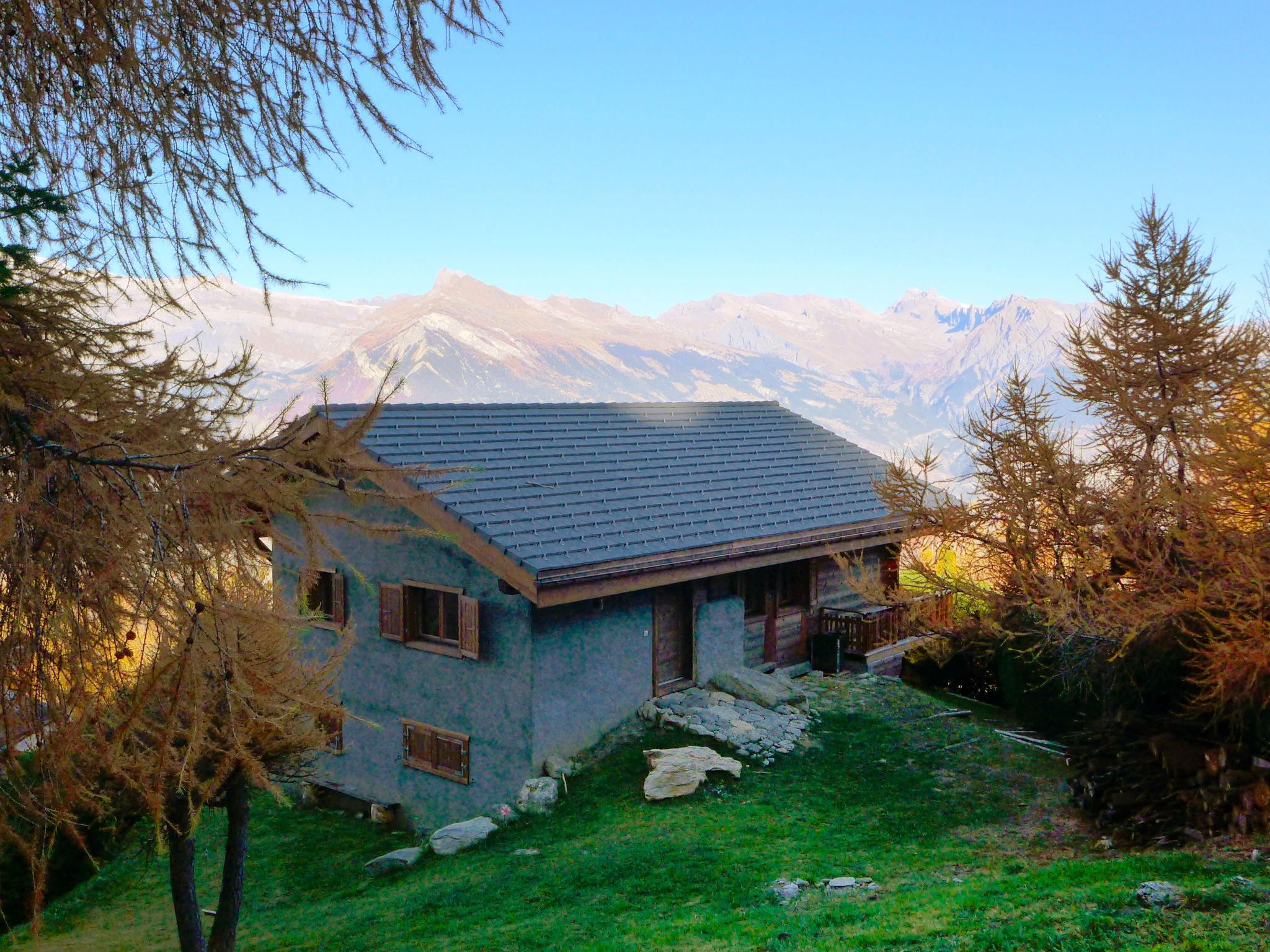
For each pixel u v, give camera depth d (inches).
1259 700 439.2
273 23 141.1
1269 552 431.2
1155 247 583.8
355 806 644.7
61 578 131.0
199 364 146.8
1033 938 285.4
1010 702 676.1
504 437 687.1
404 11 140.9
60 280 149.3
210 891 534.6
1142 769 470.6
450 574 588.1
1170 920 284.4
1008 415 602.9
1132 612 484.1
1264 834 391.5
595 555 559.8
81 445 136.0
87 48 143.9
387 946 390.6
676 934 344.8
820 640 768.9
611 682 608.4
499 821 526.6
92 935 487.5
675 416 877.2
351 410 620.7
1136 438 593.0
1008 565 603.5
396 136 148.0
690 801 525.3
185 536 133.0
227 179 151.3
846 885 391.2
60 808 132.5
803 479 818.2
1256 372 480.4
